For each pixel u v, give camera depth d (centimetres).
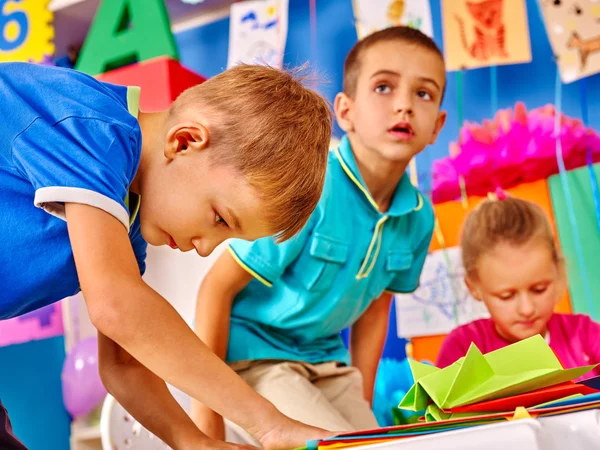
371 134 129
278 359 117
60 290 78
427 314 160
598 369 145
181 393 110
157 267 152
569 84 157
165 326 65
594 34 156
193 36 195
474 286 157
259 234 75
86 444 168
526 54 157
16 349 170
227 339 116
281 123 74
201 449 81
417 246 133
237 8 178
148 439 107
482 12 160
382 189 129
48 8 188
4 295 74
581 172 153
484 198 159
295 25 182
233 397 66
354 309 125
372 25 166
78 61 179
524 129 158
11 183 72
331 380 124
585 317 149
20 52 189
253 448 79
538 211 154
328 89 175
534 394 54
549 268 152
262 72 79
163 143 75
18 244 72
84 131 69
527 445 44
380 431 50
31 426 170
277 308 118
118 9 175
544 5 160
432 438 46
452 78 165
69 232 66
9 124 72
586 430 46
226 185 71
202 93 77
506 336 153
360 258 121
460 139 163
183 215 73
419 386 58
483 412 54
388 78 131
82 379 162
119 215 67
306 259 117
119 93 79
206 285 116
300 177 74
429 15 162
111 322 63
